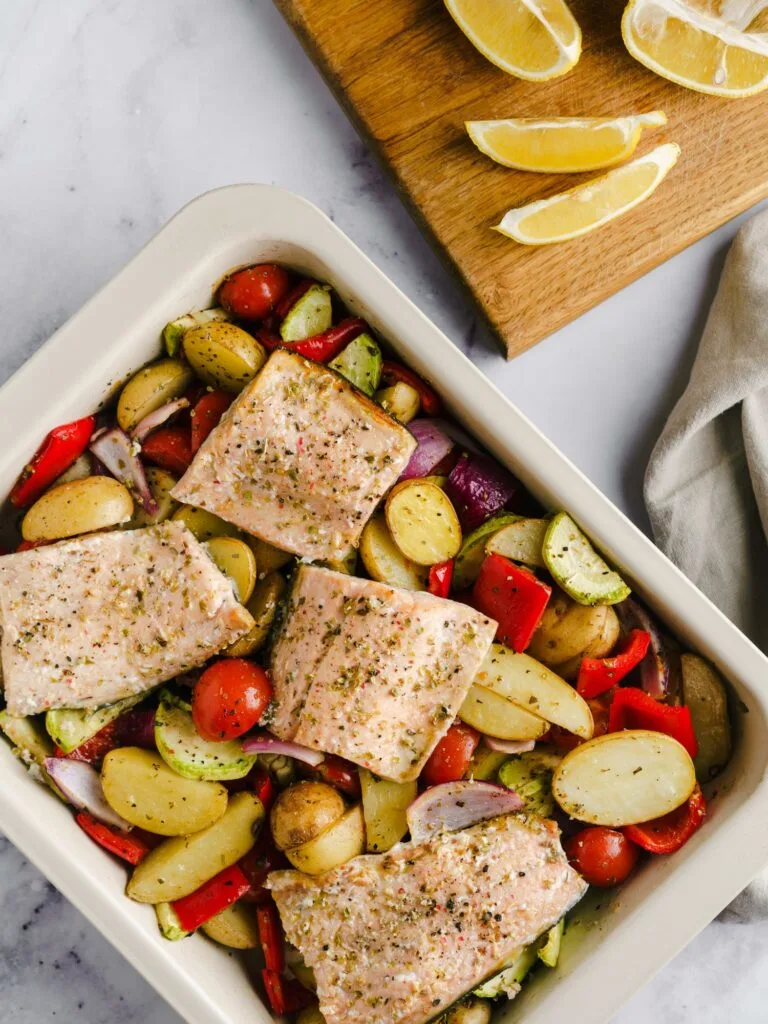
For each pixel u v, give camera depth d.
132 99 0.60
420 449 0.50
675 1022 0.60
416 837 0.48
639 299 0.62
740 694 0.48
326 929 0.47
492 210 0.58
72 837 0.48
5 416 0.47
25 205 0.60
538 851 0.47
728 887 0.46
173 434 0.50
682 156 0.58
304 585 0.48
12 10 0.60
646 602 0.49
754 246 0.59
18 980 0.59
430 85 0.58
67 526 0.48
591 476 0.62
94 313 0.47
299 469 0.48
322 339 0.49
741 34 0.56
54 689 0.48
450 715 0.47
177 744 0.48
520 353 0.60
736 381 0.58
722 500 0.60
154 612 0.48
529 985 0.49
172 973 0.46
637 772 0.48
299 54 0.60
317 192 0.61
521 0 0.55
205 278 0.48
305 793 0.48
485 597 0.49
